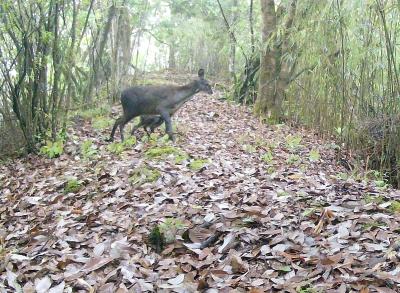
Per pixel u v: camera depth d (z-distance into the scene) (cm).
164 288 149
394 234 166
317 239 170
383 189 247
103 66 532
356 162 346
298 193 219
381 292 131
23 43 345
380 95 363
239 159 317
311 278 144
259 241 173
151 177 255
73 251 186
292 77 508
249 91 612
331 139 418
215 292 143
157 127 416
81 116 473
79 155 346
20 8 342
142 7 587
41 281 162
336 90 418
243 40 657
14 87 364
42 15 348
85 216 220
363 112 368
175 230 184
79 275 164
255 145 371
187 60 974
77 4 391
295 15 480
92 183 267
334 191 229
